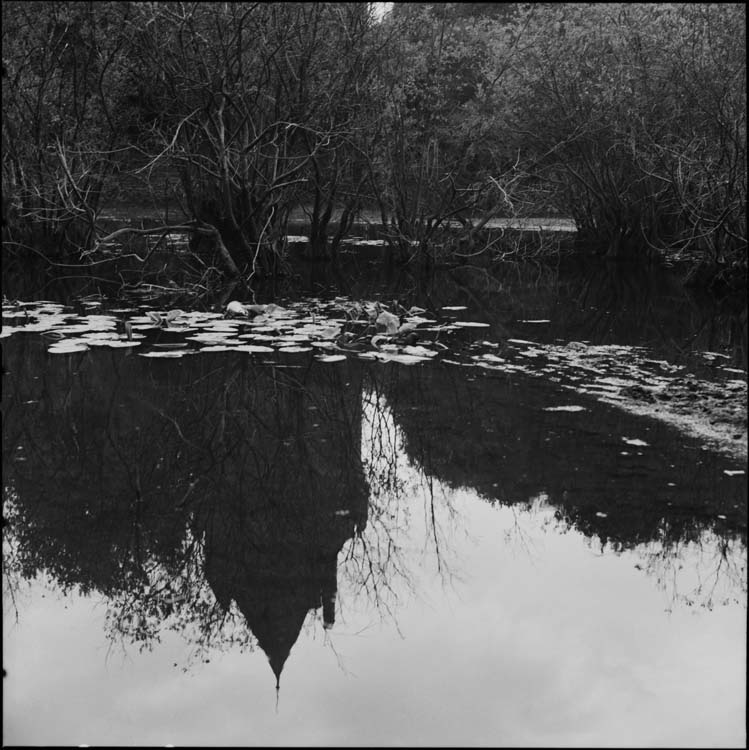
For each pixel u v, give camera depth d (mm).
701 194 16750
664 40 18203
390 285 15781
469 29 20141
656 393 7852
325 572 4684
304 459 6430
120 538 5133
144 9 15242
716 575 4527
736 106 15773
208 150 16609
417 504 5598
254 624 4141
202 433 7004
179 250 19781
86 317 11672
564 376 8648
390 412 7516
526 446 6543
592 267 19688
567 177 22922
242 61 16328
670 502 5473
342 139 17703
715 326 11703
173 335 10750
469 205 19750
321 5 16609
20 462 6344
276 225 17109
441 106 19516
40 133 17422
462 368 9086
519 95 20297
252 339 10539
